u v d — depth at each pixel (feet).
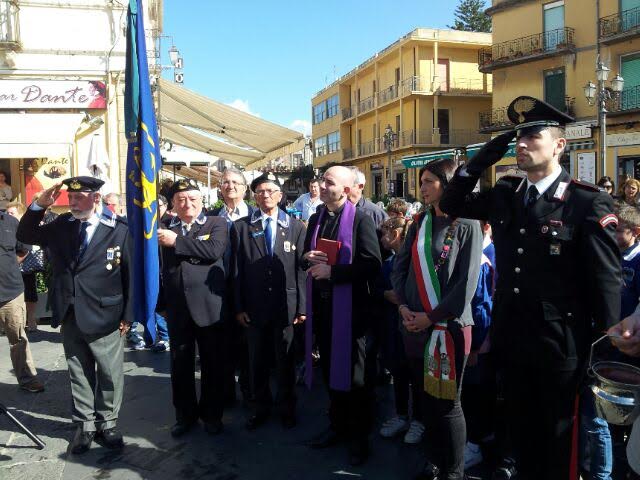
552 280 7.82
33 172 33.22
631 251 10.77
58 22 32.50
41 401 15.47
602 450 9.80
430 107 105.60
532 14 77.25
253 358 13.50
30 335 22.62
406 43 104.68
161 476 11.20
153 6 42.45
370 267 11.54
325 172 12.46
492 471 11.34
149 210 12.07
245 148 46.24
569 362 7.76
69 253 12.23
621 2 67.46
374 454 12.14
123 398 15.64
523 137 8.04
